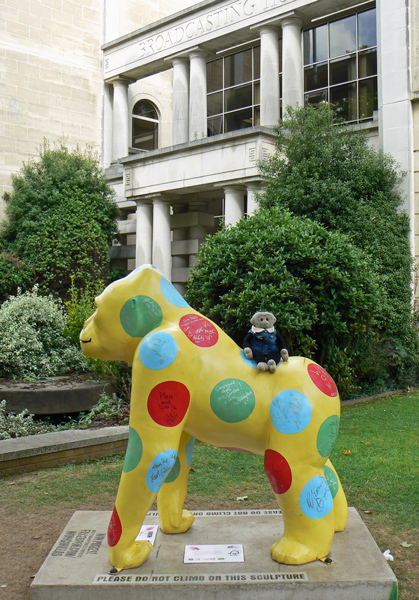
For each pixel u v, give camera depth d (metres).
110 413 8.55
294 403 3.56
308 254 8.97
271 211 10.27
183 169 16.41
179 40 19.73
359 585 3.38
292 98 16.19
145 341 3.61
